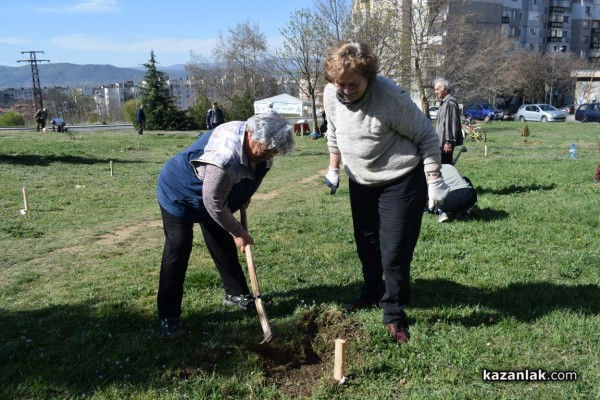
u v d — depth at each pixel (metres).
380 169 3.57
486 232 6.69
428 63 30.84
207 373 3.38
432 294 4.59
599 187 9.77
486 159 15.48
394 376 3.32
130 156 18.70
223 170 3.36
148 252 6.46
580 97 57.88
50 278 5.45
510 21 73.25
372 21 28.44
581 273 5.10
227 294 4.46
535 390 3.15
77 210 9.16
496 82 36.03
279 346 3.64
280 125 3.31
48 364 3.53
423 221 7.32
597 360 3.44
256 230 7.19
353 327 3.89
